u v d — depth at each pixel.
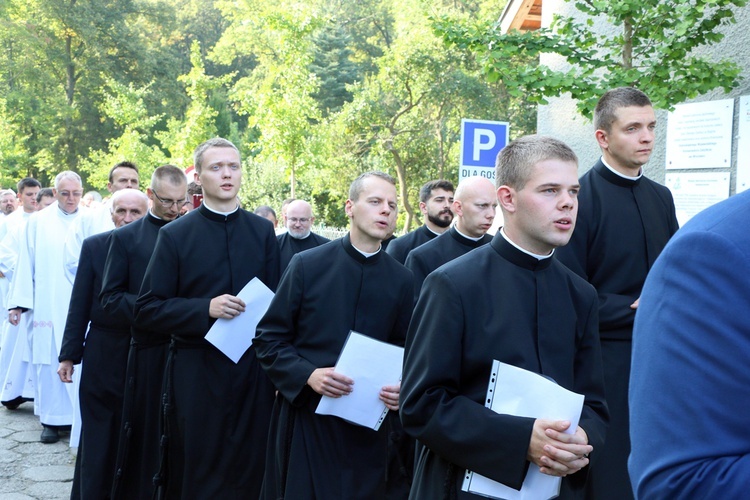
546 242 2.57
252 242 5.02
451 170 34.53
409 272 4.41
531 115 32.47
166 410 4.82
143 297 4.85
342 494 4.04
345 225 35.00
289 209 8.19
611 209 4.15
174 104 54.78
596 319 2.82
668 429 1.39
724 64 6.09
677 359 1.40
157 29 63.28
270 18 24.22
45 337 7.85
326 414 4.01
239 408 4.80
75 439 7.21
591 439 2.56
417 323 2.72
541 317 2.64
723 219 1.43
